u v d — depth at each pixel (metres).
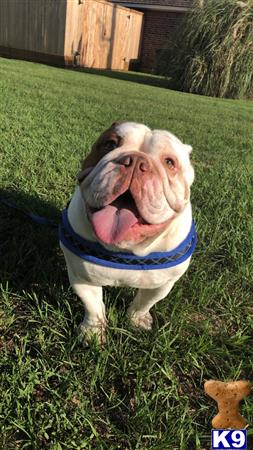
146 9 10.49
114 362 1.29
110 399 1.19
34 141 2.91
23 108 3.90
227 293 1.67
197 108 5.60
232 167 3.03
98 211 1.00
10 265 1.64
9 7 8.86
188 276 1.74
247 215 2.22
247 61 7.06
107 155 1.04
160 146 1.06
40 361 1.24
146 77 8.84
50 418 1.12
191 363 1.32
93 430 1.09
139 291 1.39
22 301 1.50
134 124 1.14
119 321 1.45
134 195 0.96
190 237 1.25
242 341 1.42
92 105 4.57
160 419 1.14
